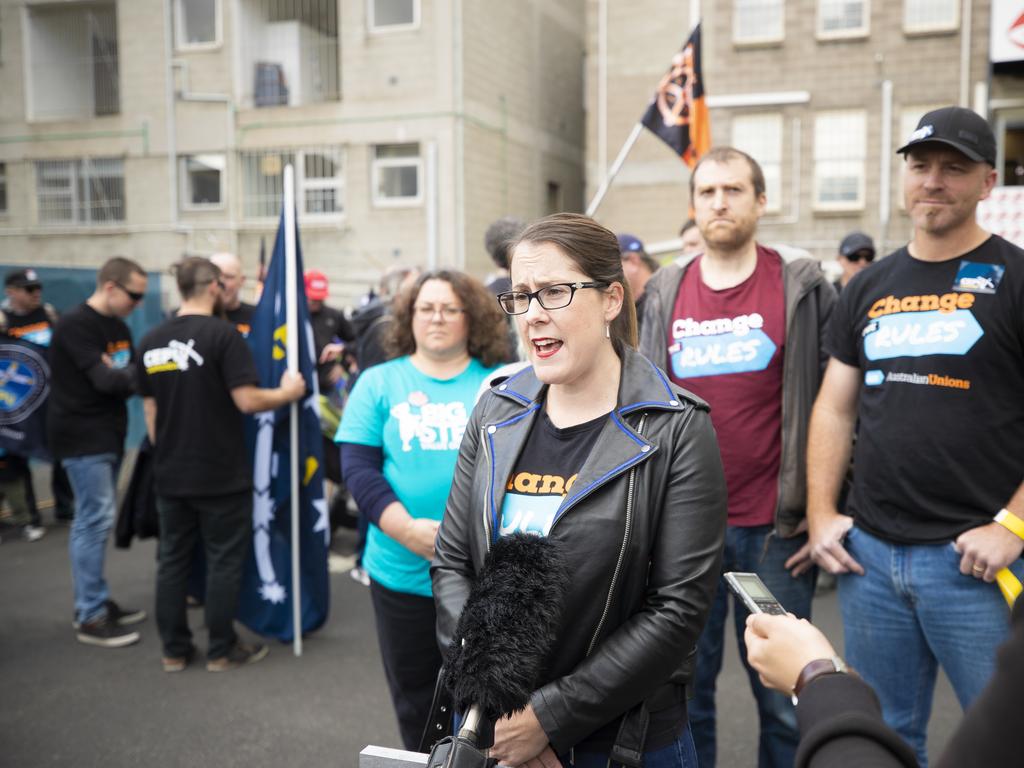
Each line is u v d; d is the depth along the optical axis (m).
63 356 4.71
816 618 4.98
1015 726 0.78
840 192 15.76
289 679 4.23
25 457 6.79
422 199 16.94
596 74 17.92
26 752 3.50
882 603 2.44
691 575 1.63
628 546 1.63
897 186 15.65
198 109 18.09
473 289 2.99
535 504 1.71
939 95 15.29
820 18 15.63
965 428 2.26
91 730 3.70
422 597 2.82
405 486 2.89
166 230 18.44
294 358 4.34
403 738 2.91
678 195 17.61
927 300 2.34
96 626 4.74
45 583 5.80
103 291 4.88
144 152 18.53
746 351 2.79
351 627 4.97
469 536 1.82
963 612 2.28
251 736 3.64
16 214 19.48
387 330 3.19
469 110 17.00
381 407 2.98
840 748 0.97
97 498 4.77
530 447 1.79
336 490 6.53
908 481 2.34
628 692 1.59
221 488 4.18
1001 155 13.29
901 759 0.96
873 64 15.47
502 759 1.57
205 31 18.14
